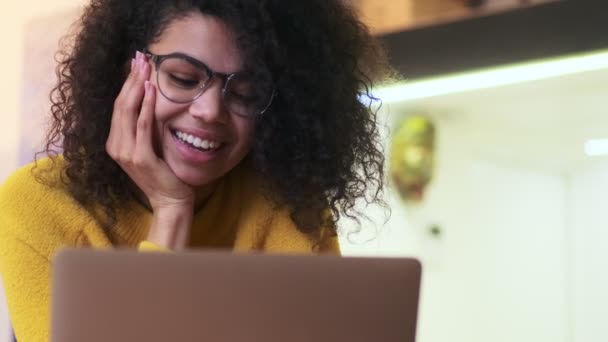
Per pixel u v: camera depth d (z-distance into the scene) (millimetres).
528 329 3859
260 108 938
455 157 3326
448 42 2246
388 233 2957
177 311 550
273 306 569
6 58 2547
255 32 917
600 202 3988
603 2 1955
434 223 3248
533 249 3906
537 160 3867
